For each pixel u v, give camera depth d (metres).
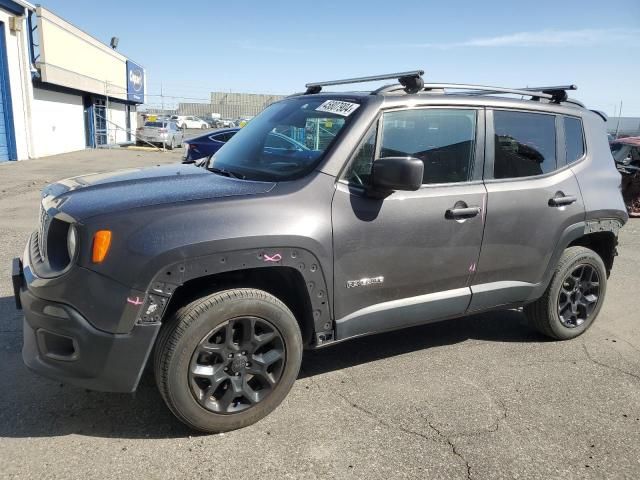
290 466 2.88
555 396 3.75
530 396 3.73
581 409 3.59
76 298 2.80
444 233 3.69
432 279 3.74
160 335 2.95
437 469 2.91
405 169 3.14
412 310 3.70
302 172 3.36
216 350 3.02
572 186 4.36
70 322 2.81
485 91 4.30
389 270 3.53
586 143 4.58
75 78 24.84
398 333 4.79
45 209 3.25
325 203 3.27
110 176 3.75
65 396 3.49
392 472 2.87
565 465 3.00
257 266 3.03
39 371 2.95
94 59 28.06
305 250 3.16
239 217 2.98
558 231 4.29
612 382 3.99
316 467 2.89
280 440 3.11
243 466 2.87
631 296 6.13
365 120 3.46
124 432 3.13
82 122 27.58
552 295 4.47
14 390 3.54
